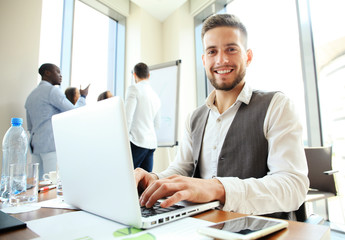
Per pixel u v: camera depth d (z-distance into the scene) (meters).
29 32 2.08
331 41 1.61
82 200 0.51
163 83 2.47
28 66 2.05
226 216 0.44
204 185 0.50
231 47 0.88
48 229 0.40
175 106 2.36
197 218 0.43
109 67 2.98
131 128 1.98
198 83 2.80
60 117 0.55
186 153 1.01
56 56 2.42
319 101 1.66
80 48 2.64
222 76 0.89
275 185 0.56
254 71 2.11
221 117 0.89
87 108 0.44
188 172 0.96
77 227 0.41
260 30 2.11
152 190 0.49
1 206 0.60
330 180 1.44
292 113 0.73
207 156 0.89
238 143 0.79
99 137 0.42
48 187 0.87
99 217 0.46
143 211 0.44
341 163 1.53
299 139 0.69
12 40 1.97
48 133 1.80
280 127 0.72
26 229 0.40
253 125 0.78
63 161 0.56
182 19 2.76
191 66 2.77
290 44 1.85
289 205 0.56
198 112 1.03
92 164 0.45
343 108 1.53
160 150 2.78
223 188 0.51
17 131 1.28
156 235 0.35
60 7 2.50
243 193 0.52
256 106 0.81
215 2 2.53
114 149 0.39
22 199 0.64
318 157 1.53
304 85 1.73
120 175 0.39
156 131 2.40
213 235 0.31
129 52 2.94
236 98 0.92
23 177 0.67
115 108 0.38
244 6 2.31
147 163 2.14
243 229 0.33
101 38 2.91
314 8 1.72
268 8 2.06
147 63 2.83
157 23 3.01
